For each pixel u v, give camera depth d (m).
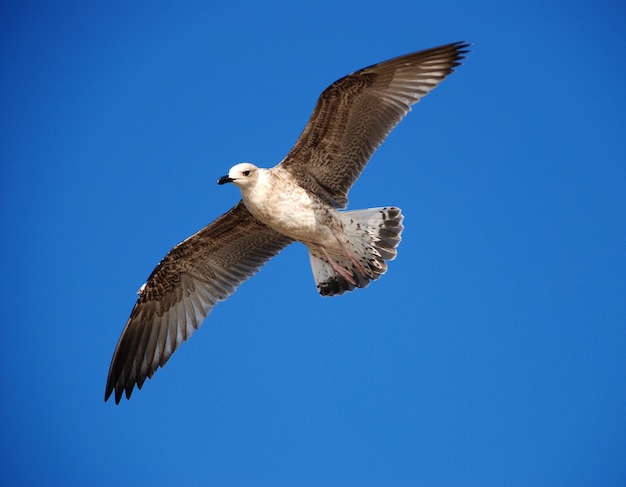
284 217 13.73
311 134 13.48
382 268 14.61
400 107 13.52
